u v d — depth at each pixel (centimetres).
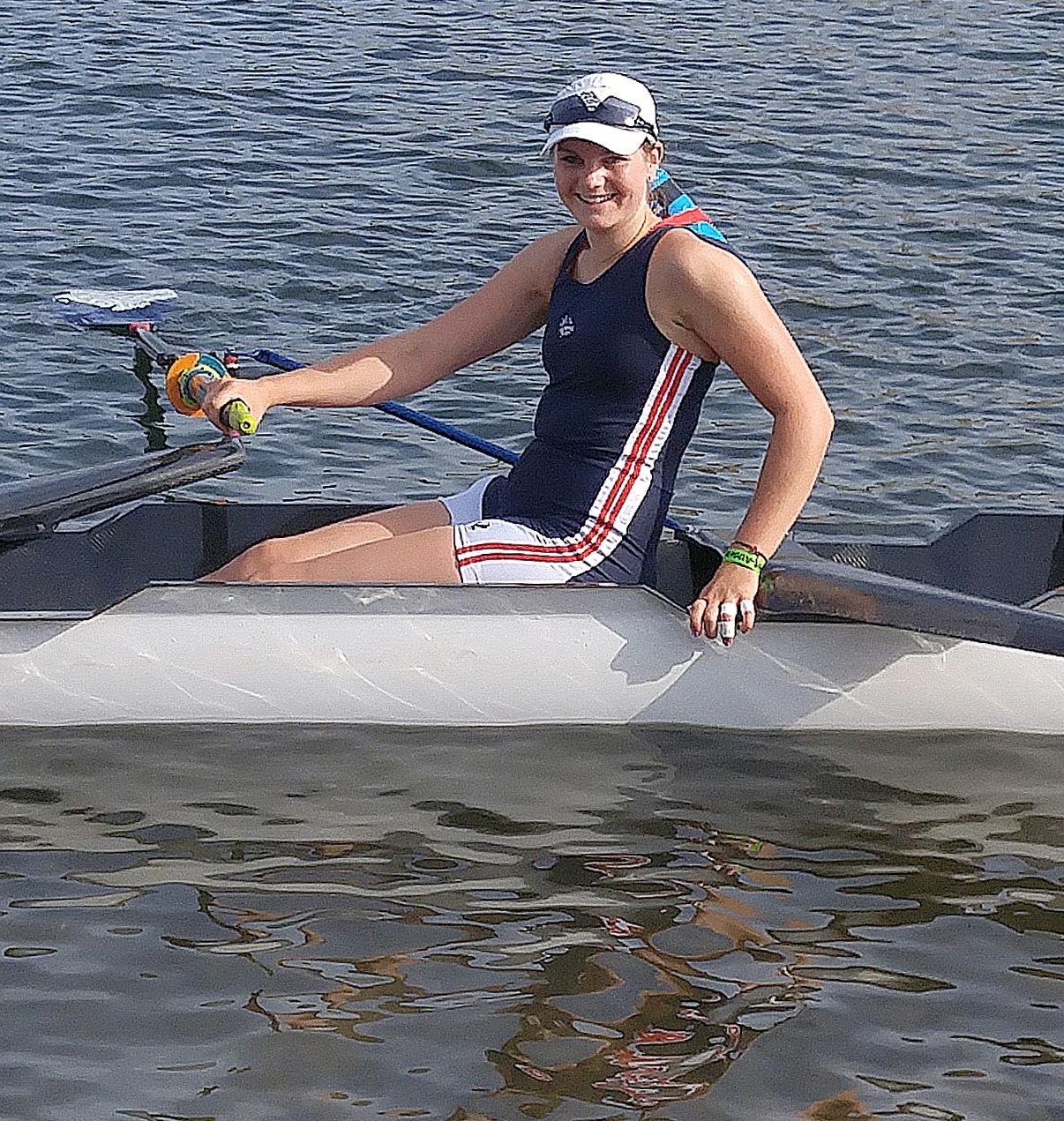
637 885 365
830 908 359
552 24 1276
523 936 346
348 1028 317
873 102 1084
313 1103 297
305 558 428
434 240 826
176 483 428
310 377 441
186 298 743
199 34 1200
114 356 675
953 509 584
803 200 898
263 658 412
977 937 350
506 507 429
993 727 427
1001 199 903
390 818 387
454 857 373
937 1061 312
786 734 425
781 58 1189
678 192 433
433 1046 313
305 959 337
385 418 640
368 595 411
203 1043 312
